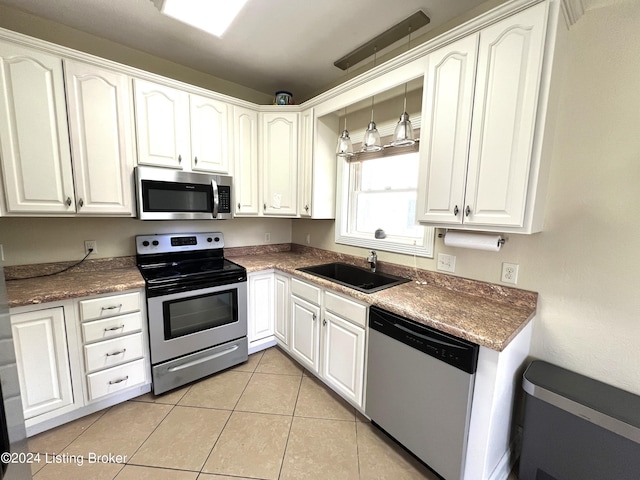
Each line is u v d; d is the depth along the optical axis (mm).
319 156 2426
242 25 1795
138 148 1938
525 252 1489
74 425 1683
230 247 2850
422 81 1908
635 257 1198
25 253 1873
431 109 1505
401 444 1498
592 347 1323
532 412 1281
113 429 1666
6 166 1533
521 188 1220
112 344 1771
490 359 1153
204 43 2020
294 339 2320
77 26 1854
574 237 1339
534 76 1150
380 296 1641
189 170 2170
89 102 1735
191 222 2572
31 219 1873
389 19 1714
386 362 1535
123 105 1855
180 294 1978
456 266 1784
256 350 2574
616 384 1269
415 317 1388
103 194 1836
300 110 2471
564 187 1347
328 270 2482
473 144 1345
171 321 1963
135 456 1495
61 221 1979
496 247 1444
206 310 2139
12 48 1494
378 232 2227
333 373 1933
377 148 1852
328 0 1561
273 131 2512
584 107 1271
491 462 1286
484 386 1179
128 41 2014
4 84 1493
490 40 1256
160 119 2002
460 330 1213
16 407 933
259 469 1443
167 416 1782
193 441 1599
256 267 2398
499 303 1563
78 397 1689
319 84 2664
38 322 1530
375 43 1974
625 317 1235
